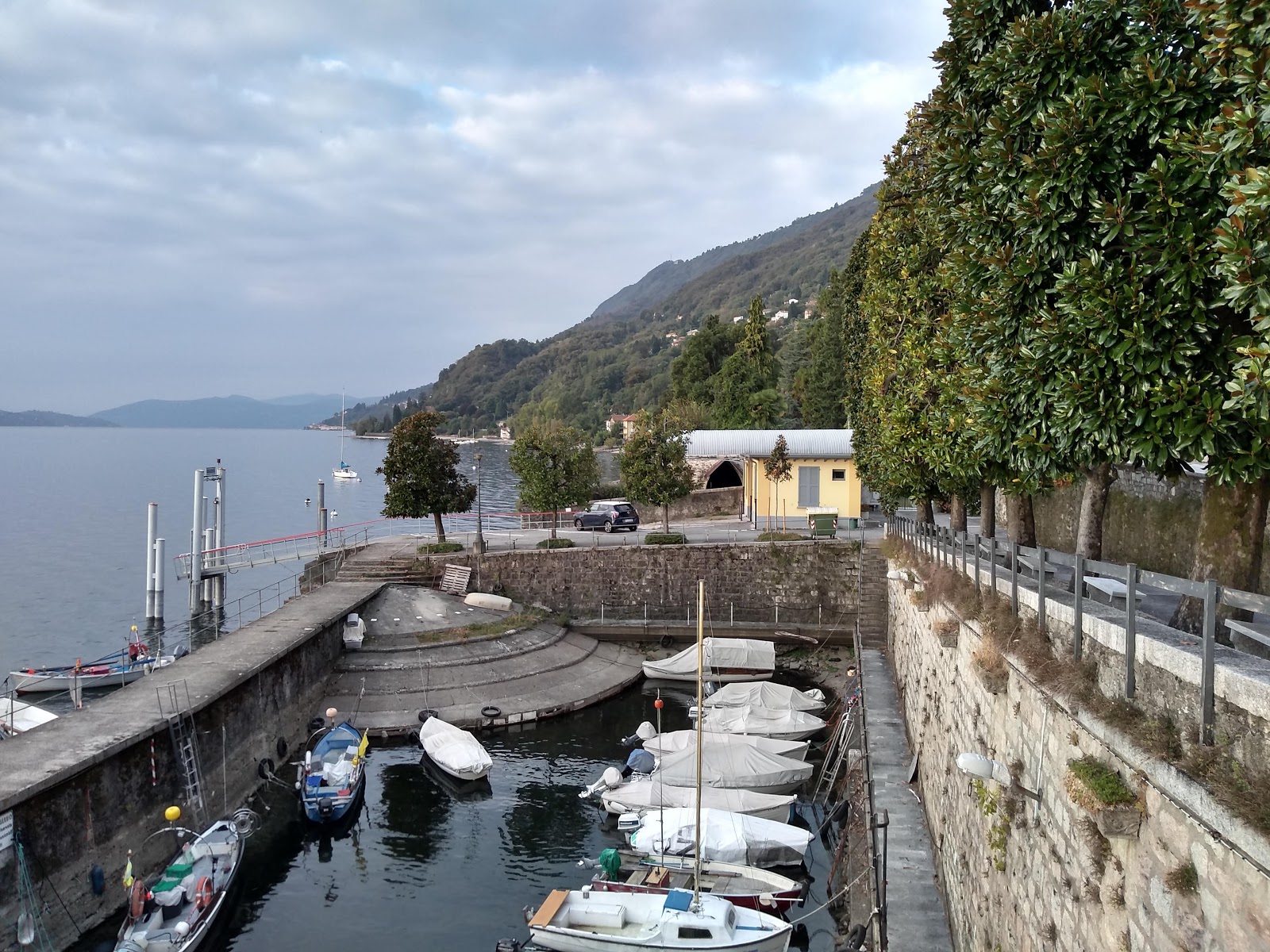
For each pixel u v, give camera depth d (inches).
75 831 864.3
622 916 871.7
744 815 1090.1
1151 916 330.0
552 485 2338.8
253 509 4913.9
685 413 3454.7
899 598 1446.9
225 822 1046.4
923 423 1090.7
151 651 1747.0
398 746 1457.9
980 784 585.6
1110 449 452.4
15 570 3034.0
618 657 1918.1
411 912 981.2
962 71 655.1
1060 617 470.6
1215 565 464.4
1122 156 465.4
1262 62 344.2
